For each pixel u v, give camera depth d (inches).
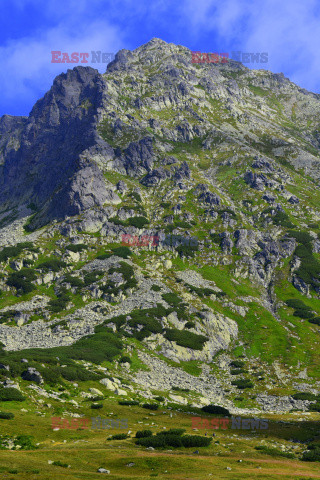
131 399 3275.1
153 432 2425.0
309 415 3486.7
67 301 6254.9
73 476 1596.9
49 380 3102.9
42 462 1713.8
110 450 2000.5
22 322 5777.6
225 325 5851.4
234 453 2169.0
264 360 5241.1
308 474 1823.3
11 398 2578.7
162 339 5231.3
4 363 3026.6
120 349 4788.4
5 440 1974.7
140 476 1644.9
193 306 6028.5
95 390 3223.4
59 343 4968.0
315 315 6343.5
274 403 4065.0
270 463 2016.5
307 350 5433.1
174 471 1749.5
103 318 5639.8
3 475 1525.6
